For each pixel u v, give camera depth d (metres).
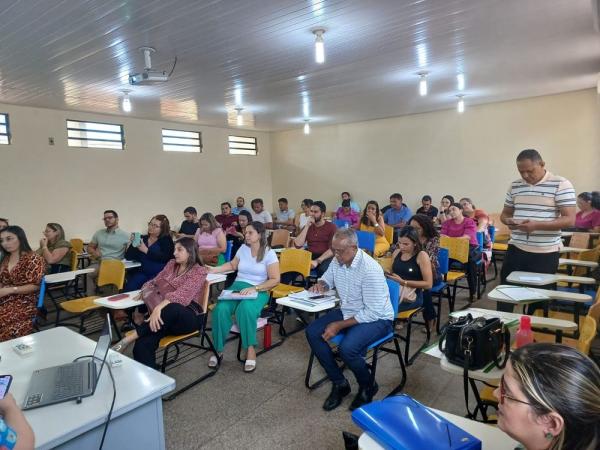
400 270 3.07
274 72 4.31
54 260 4.30
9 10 2.61
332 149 8.59
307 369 2.81
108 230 4.56
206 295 2.75
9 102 5.38
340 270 2.57
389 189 7.89
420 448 0.99
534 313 2.59
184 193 7.71
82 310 3.31
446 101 6.32
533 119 6.23
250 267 3.22
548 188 2.57
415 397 2.46
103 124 6.53
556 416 0.77
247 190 9.02
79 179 6.21
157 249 3.98
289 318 4.04
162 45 3.34
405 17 2.94
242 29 3.06
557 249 2.64
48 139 5.87
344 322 2.39
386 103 6.31
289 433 2.14
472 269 4.29
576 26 3.20
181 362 3.04
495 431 1.14
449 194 7.17
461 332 1.50
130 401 1.26
